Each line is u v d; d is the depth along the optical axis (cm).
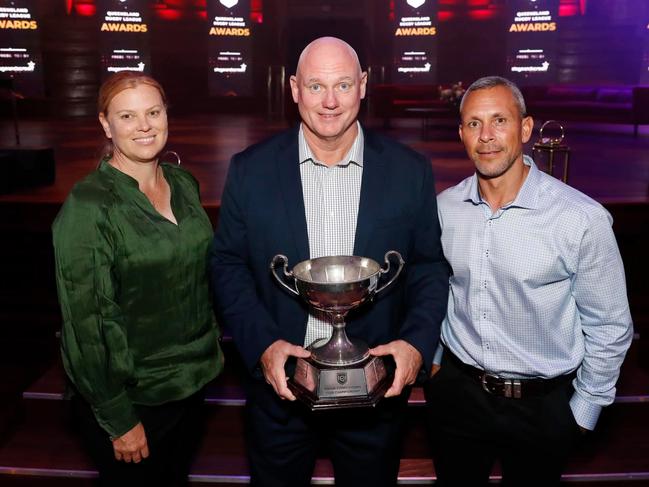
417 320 156
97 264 145
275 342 151
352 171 159
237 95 1265
